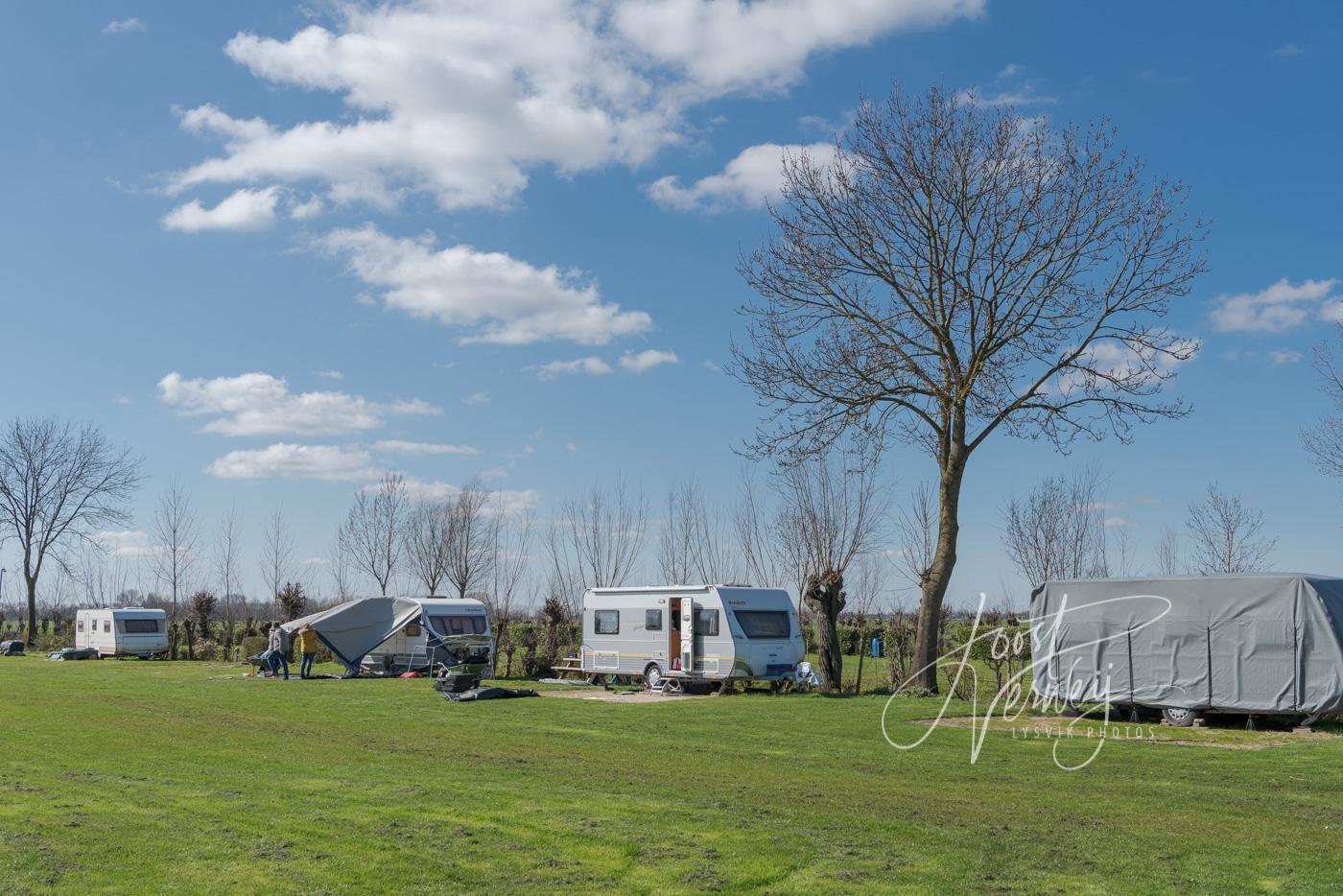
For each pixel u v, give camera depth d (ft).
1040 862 29.37
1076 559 120.37
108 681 103.40
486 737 58.34
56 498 218.59
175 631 166.09
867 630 137.49
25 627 221.05
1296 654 60.59
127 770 44.09
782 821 34.32
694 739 57.77
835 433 90.53
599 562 155.12
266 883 26.89
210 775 42.88
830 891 26.53
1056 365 86.12
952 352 88.33
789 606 91.76
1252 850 31.01
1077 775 45.50
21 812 34.50
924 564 108.58
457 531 178.09
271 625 113.29
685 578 143.02
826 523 113.80
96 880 26.89
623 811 35.58
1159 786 42.75
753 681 93.91
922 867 28.73
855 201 89.56
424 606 112.57
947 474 88.17
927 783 43.16
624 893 26.32
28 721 64.34
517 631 142.82
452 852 29.89
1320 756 51.67
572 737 58.49
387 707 76.59
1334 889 26.81
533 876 27.66
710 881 27.32
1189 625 64.90
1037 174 85.92
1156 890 26.73
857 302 90.84
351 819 33.81
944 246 88.02
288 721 66.18
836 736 59.36
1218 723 65.05
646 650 94.68
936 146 87.10
